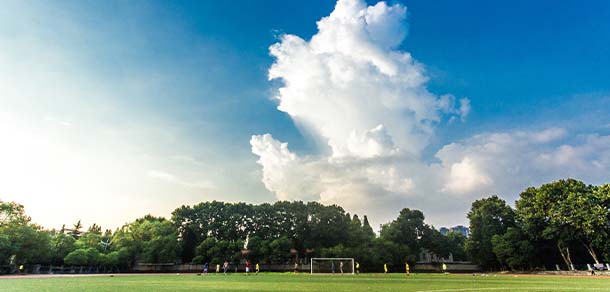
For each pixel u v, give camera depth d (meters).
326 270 67.44
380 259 70.69
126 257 70.38
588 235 51.31
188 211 80.50
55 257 65.81
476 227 72.19
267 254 69.69
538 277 40.06
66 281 29.12
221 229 78.06
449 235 99.38
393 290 19.02
